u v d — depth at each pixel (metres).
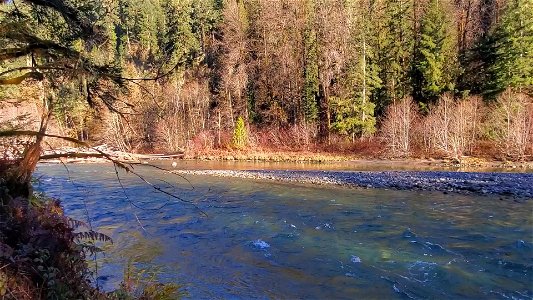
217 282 8.34
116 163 4.92
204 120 48.88
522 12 39.56
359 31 45.72
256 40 54.16
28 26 5.47
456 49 46.41
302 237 11.63
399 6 48.50
